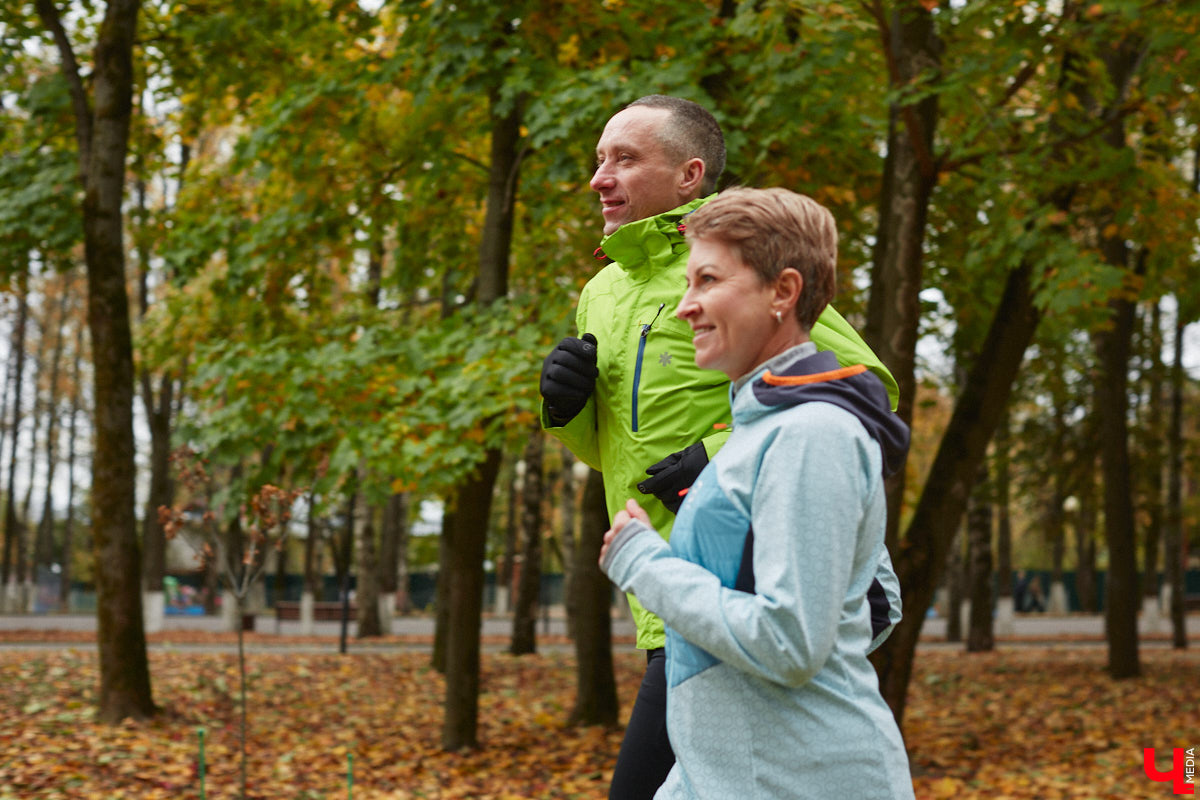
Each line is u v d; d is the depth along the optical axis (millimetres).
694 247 1596
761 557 1418
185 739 8812
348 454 7680
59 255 10234
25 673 10930
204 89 10672
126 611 9305
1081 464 15984
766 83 6887
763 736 1458
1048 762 8930
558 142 7598
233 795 7047
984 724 11133
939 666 16734
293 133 9172
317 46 9711
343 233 10164
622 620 28188
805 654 1367
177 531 5750
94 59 9656
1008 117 7637
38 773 7059
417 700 12156
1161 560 45469
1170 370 16484
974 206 9109
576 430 2135
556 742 9820
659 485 1828
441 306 12789
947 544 7980
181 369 14227
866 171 8719
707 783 1483
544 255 10750
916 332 7344
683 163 2078
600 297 2129
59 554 47250
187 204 10766
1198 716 11078
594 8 7848
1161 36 6848
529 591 17391
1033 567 53062
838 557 1396
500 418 7672
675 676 1553
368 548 23781
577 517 23797
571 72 7680
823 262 1568
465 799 7652
